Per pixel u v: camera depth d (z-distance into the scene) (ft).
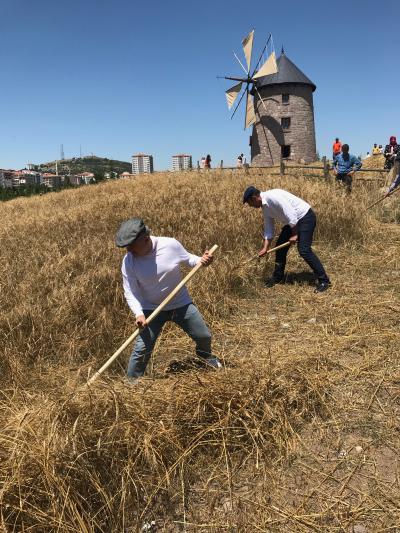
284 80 106.42
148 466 9.58
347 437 10.68
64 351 15.29
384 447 10.28
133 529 8.71
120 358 14.97
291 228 20.74
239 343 15.92
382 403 11.77
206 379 11.32
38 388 13.09
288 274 23.38
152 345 12.62
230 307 19.11
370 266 23.72
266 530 8.46
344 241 27.48
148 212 33.42
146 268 11.94
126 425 9.65
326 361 13.56
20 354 14.70
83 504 8.55
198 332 12.82
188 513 9.00
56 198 66.80
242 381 11.37
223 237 25.57
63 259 21.57
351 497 9.05
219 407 10.82
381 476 9.49
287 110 107.55
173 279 12.30
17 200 79.46
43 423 9.17
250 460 10.16
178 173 77.61
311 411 11.54
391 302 18.42
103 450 9.07
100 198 52.75
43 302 17.38
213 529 8.59
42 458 8.41
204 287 19.30
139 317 11.87
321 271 20.75
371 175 59.57
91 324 16.26
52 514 8.16
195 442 10.20
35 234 30.32
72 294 17.35
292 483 9.52
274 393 11.35
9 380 13.53
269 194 20.62
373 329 15.93
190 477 9.69
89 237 26.71
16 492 8.23
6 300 17.56
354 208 30.78
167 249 12.00
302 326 17.03
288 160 109.09
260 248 25.82
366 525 8.41
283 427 10.62
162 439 9.89
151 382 11.46
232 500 9.15
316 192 35.65
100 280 18.78
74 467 8.56
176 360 14.90
